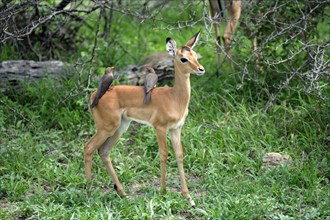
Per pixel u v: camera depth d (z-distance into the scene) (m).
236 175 11.30
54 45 16.02
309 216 9.71
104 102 10.21
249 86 13.95
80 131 12.82
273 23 12.98
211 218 9.61
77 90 13.30
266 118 12.81
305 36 13.66
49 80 13.95
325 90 13.05
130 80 14.21
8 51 15.59
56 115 13.27
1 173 11.32
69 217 9.63
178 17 17.86
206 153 11.91
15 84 14.06
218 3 15.02
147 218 9.59
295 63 13.95
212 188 10.86
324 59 13.14
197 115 13.16
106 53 15.48
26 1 13.22
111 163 10.86
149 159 12.01
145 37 17.84
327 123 12.55
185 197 10.13
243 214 9.64
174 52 10.11
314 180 10.87
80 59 14.48
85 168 10.55
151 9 15.75
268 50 13.96
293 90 13.24
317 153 11.83
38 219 9.62
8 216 9.74
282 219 9.62
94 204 10.06
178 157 10.27
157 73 14.47
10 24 14.20
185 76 10.15
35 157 11.83
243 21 13.86
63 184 11.02
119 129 10.51
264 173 11.27
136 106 10.20
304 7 13.80
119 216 9.66
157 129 10.18
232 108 13.27
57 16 15.24
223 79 14.47
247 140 12.33
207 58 16.11
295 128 12.57
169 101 10.13
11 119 13.26
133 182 11.19
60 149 12.24
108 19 17.55
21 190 10.66
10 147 11.91
